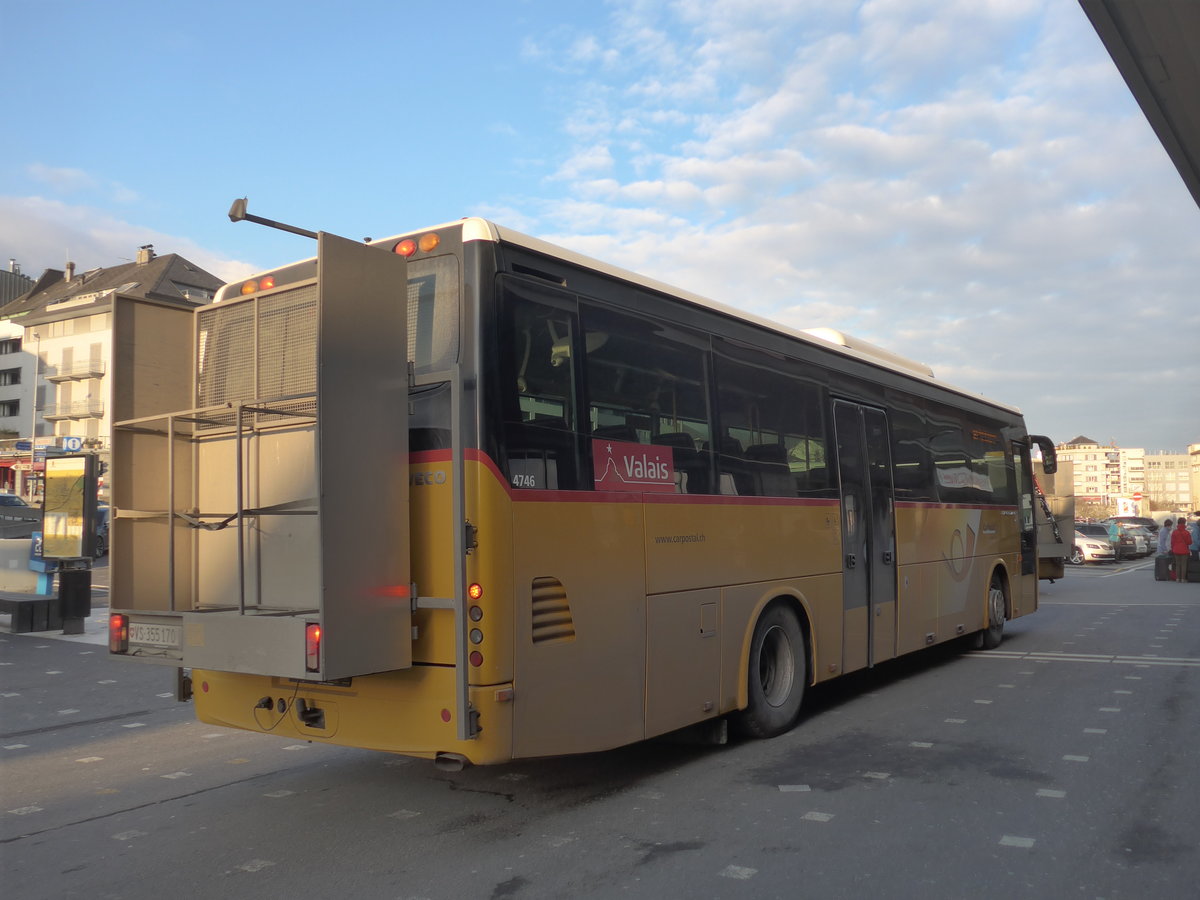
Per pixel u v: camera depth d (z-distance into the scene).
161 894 4.25
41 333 72.00
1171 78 7.93
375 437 4.70
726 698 6.53
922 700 8.59
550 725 5.01
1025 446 13.82
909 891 4.14
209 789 5.97
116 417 5.27
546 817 5.28
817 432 8.04
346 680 5.14
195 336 5.64
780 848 4.70
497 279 4.96
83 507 13.12
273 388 5.04
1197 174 9.94
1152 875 4.31
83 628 13.52
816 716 7.95
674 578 6.05
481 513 4.71
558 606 5.11
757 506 7.02
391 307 4.85
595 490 5.43
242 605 4.74
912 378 10.03
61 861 4.68
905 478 9.60
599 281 5.71
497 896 4.16
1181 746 6.68
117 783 6.12
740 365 7.05
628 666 5.59
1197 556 24.94
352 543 4.53
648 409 5.98
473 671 4.67
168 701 8.92
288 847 4.84
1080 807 5.32
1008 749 6.67
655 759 6.54
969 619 11.05
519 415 4.97
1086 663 10.63
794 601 7.50
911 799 5.50
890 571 9.12
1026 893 4.11
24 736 7.52
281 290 5.03
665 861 4.54
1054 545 17.91
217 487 5.38
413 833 5.04
